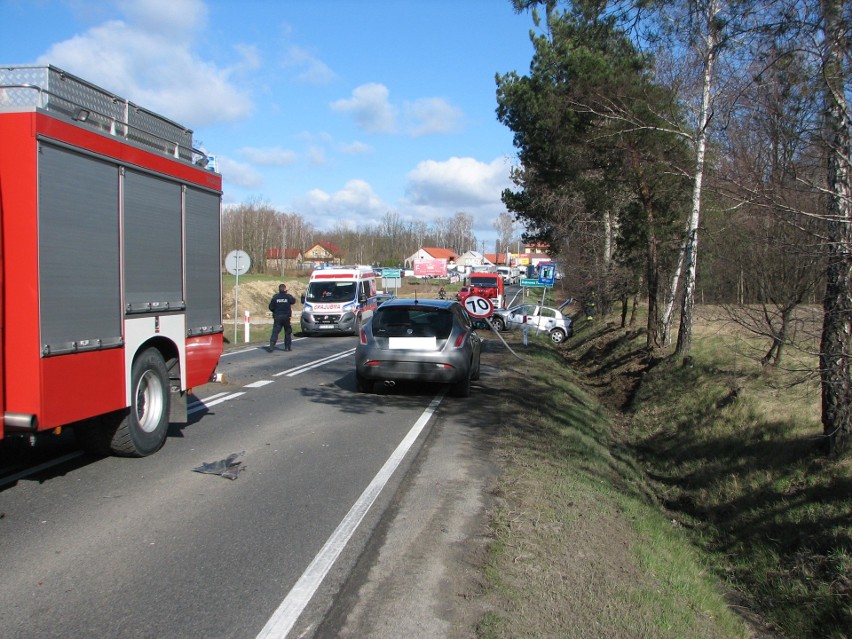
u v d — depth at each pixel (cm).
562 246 3009
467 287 4450
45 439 762
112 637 336
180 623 352
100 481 607
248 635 342
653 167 1658
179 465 670
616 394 1645
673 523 790
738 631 491
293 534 486
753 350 1277
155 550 450
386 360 1077
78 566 421
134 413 662
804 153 636
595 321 3222
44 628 343
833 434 793
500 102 2220
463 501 573
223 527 498
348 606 376
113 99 625
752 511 783
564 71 1697
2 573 409
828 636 559
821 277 762
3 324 508
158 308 689
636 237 1975
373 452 745
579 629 375
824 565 633
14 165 504
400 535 488
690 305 1523
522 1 798
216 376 820
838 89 603
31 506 535
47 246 517
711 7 724
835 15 596
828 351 738
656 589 475
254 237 7194
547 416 1007
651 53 982
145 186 661
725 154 696
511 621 366
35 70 534
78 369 558
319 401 1077
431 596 391
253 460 698
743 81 657
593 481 716
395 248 12456
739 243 885
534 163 2205
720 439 1016
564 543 500
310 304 2519
